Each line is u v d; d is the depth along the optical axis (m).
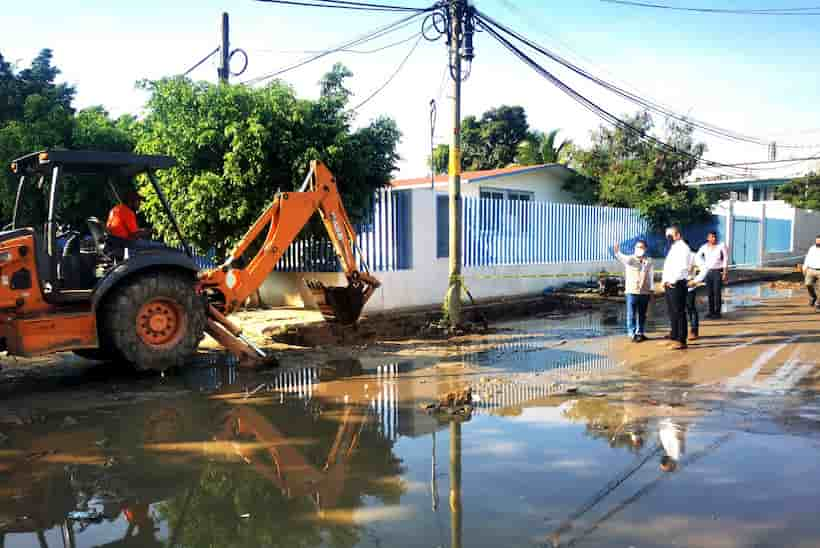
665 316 12.77
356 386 6.94
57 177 6.99
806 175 36.75
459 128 10.89
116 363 8.11
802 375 7.34
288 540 3.42
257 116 10.95
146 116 12.16
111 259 7.39
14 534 3.56
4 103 17.47
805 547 3.29
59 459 4.72
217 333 7.96
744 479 4.20
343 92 12.01
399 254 13.12
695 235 23.55
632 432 5.24
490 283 14.94
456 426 5.46
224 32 15.11
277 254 9.04
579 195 23.75
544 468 4.44
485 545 3.31
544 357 8.53
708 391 6.59
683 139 23.97
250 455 4.78
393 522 3.61
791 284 19.91
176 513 3.80
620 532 3.46
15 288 6.67
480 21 11.16
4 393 6.72
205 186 11.14
